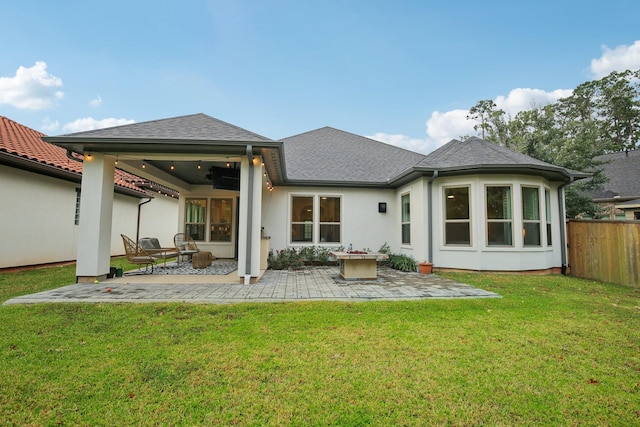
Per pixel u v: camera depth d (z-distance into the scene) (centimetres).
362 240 1036
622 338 355
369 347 326
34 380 253
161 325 384
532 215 821
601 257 757
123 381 254
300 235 1020
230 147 630
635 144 2608
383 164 1155
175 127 676
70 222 1016
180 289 581
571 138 1281
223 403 226
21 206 845
